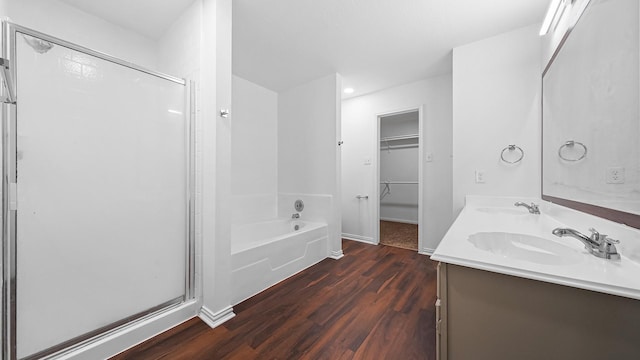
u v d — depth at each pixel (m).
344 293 2.00
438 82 3.02
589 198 1.10
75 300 1.23
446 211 2.96
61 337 1.19
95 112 1.29
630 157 0.82
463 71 2.23
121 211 1.39
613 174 0.92
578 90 1.22
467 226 1.35
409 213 5.41
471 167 2.17
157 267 1.54
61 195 1.19
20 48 1.08
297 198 3.29
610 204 0.93
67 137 1.21
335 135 2.93
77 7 1.77
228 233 1.66
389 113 3.39
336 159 2.93
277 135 3.57
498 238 1.21
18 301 1.08
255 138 3.26
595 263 0.78
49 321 1.16
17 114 1.07
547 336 0.70
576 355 0.66
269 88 3.41
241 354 1.30
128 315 1.41
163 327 1.50
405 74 2.96
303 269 2.53
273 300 1.89
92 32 1.85
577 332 0.66
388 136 5.66
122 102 1.39
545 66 1.77
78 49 1.23
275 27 2.01
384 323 1.57
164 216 1.57
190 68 1.75
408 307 1.77
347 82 3.19
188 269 1.67
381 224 5.18
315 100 3.12
